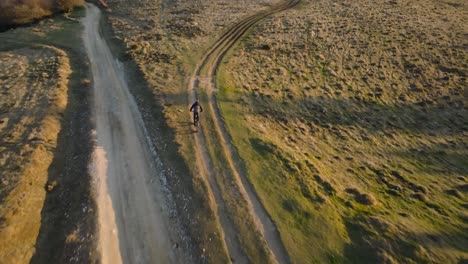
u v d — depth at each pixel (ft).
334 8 194.08
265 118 93.86
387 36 152.97
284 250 51.03
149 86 104.22
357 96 114.21
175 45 142.51
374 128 99.96
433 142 95.86
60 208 61.62
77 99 101.91
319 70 128.16
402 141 95.30
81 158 74.64
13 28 178.91
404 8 189.47
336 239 52.70
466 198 71.41
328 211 58.13
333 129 96.48
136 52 134.00
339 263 48.85
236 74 117.60
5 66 126.11
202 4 206.90
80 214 59.00
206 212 57.67
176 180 65.67
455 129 101.65
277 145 77.05
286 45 145.69
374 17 175.63
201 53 135.23
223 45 144.87
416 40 148.25
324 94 113.50
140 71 115.85
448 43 144.36
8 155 73.82
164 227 56.90
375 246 50.93
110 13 200.44
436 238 54.13
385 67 131.13
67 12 200.75
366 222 55.88
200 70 118.62
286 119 96.37
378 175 76.74
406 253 49.98
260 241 52.44
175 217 58.39
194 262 50.60
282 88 113.29
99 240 53.78
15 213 58.75
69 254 51.83
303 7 200.75
